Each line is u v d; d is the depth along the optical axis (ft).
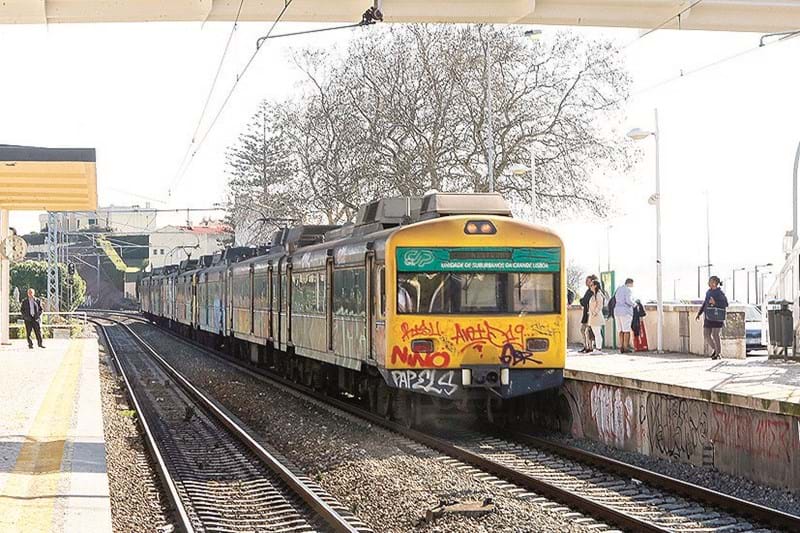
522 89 126.82
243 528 32.50
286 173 141.59
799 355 61.52
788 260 64.03
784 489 37.09
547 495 36.22
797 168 72.08
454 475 39.96
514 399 59.31
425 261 51.06
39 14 47.80
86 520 28.48
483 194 55.93
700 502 34.94
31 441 43.96
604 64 125.29
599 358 66.59
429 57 126.00
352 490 38.22
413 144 128.57
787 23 52.16
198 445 51.31
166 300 178.40
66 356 99.40
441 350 50.88
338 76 130.52
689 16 51.47
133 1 48.37
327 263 64.80
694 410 42.88
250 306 97.04
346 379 66.03
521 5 49.88
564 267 51.96
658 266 77.25
